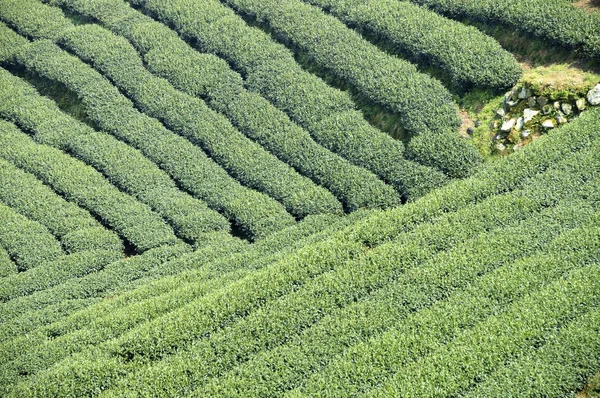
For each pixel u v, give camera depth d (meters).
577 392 27.94
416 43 47.38
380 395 29.34
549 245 34.25
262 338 33.97
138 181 46.16
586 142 39.06
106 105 51.19
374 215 39.94
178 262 41.16
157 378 32.81
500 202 37.47
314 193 43.25
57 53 55.50
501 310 31.91
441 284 34.19
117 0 59.03
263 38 52.59
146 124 49.66
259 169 45.38
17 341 36.81
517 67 43.59
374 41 50.16
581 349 28.70
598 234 33.75
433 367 29.89
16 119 51.88
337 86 48.66
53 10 59.50
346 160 44.38
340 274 36.31
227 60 52.41
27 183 47.00
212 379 32.38
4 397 33.75
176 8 56.56
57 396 33.34
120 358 34.59
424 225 38.06
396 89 45.69
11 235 43.69
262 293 36.28
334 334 33.06
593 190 36.47
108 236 43.44
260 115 48.09
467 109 44.09
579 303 30.78
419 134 43.41
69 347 35.84
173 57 53.00
